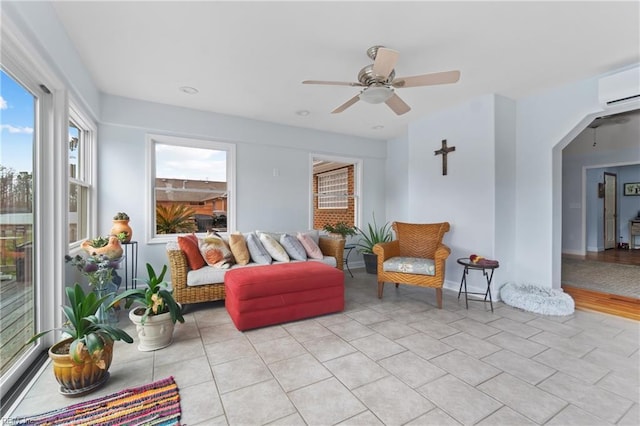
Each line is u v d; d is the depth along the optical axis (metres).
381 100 2.39
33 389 1.65
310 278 2.76
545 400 1.58
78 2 1.83
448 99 3.48
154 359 2.01
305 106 3.70
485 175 3.38
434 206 3.99
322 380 1.77
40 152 1.99
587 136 5.16
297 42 2.28
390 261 3.36
